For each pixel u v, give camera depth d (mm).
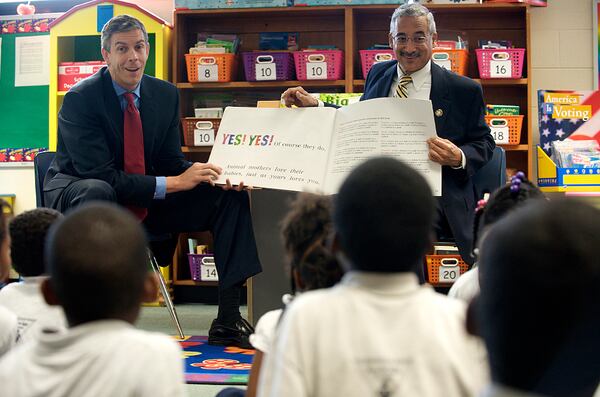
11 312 1420
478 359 964
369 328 957
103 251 1034
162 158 3170
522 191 1649
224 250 2896
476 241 1833
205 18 4652
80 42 4699
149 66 4574
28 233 1543
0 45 4789
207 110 4371
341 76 4359
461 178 2754
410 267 1009
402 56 3004
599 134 4258
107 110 3000
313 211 1273
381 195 985
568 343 642
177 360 1023
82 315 1048
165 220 2996
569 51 4438
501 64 4145
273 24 4621
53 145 4504
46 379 987
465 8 4285
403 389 934
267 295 3074
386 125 2674
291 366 951
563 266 630
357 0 4277
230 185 2812
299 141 2814
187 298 4555
